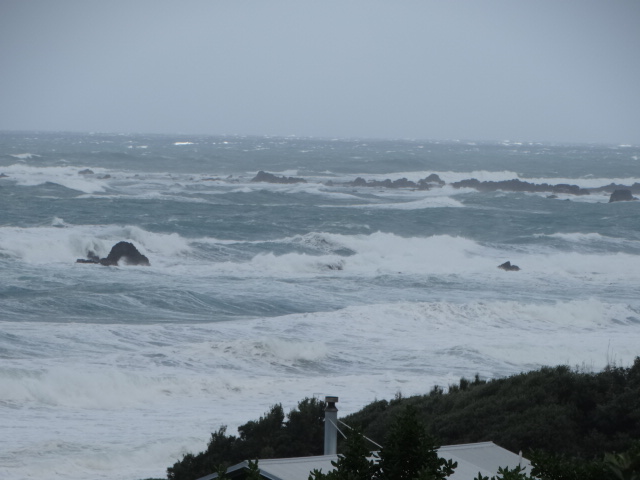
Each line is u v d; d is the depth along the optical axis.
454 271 82.75
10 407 37.19
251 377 44.56
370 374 46.28
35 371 40.34
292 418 28.62
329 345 51.81
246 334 53.06
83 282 67.81
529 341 54.78
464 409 30.48
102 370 42.56
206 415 37.50
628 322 62.72
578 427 28.12
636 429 27.45
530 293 72.50
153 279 71.31
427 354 50.59
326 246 93.62
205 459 27.02
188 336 51.78
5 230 90.94
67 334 49.47
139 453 31.91
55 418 36.16
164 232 101.50
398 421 16.53
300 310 63.44
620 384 31.27
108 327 51.72
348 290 71.00
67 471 29.94
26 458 30.56
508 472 15.20
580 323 61.66
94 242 82.69
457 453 21.02
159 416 37.16
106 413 37.50
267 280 73.44
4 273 69.88
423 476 14.49
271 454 26.53
